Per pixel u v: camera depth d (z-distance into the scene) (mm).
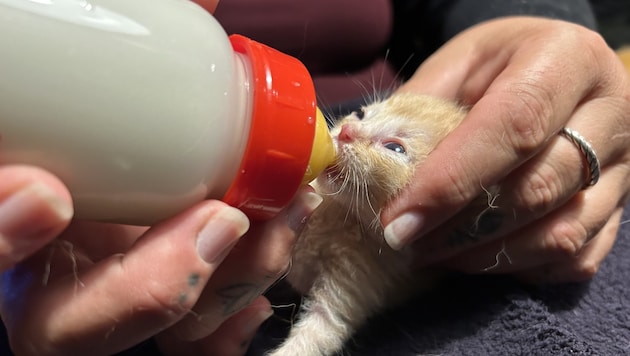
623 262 163
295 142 87
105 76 75
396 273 150
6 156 73
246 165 86
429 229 125
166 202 85
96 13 76
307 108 88
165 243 87
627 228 178
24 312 92
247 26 205
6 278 98
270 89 86
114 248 110
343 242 150
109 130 75
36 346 92
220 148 84
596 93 139
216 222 87
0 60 69
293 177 88
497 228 131
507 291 140
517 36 151
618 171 149
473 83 163
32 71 71
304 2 214
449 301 145
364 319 147
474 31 177
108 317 88
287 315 150
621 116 141
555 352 121
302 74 91
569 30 138
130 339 93
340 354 139
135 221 89
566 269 147
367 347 136
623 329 137
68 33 73
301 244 150
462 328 134
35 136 72
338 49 229
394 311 148
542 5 222
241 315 122
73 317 88
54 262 95
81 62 73
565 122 130
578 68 130
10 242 74
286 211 103
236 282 104
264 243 102
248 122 86
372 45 237
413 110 162
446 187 119
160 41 79
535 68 124
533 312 131
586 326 137
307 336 142
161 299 87
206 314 109
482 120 119
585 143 130
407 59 256
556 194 129
